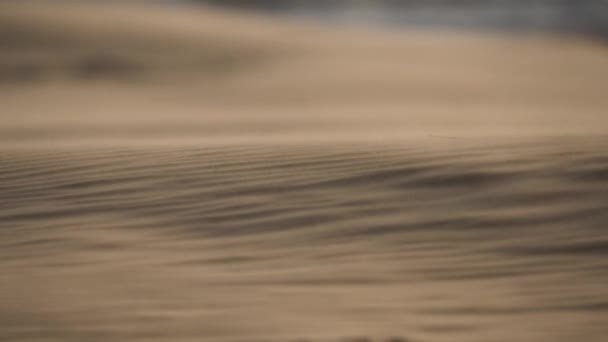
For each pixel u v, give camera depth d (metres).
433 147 12.86
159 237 10.34
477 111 34.34
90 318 8.32
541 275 9.21
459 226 10.34
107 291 8.95
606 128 19.05
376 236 10.22
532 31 88.69
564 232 10.08
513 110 34.97
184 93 44.50
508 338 7.84
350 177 11.73
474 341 7.77
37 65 50.88
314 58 53.91
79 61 52.19
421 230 10.30
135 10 70.38
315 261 9.67
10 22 58.88
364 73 48.44
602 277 9.12
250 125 26.47
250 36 60.56
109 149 13.75
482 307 8.52
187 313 8.44
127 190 11.67
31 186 11.98
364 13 112.12
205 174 12.08
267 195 11.30
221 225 10.59
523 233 10.11
